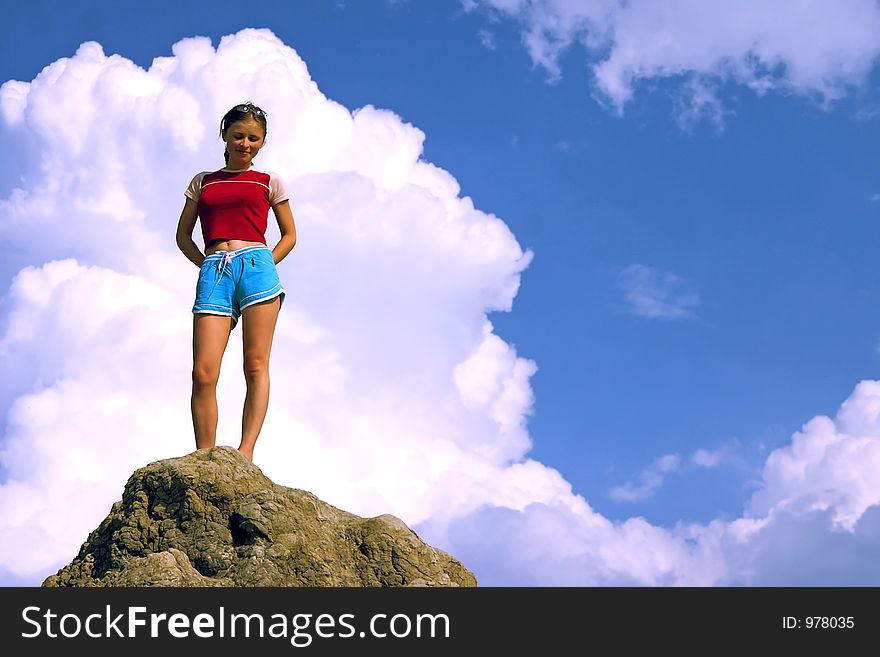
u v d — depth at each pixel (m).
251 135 8.05
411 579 7.05
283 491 7.15
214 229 8.06
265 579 6.52
